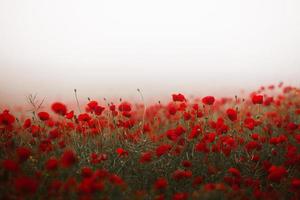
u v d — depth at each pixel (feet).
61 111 8.26
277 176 7.32
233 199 7.18
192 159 8.63
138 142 8.94
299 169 8.11
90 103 8.88
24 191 6.13
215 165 8.50
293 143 9.42
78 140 9.08
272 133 9.84
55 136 8.21
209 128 9.57
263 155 8.84
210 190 7.06
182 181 7.93
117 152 8.23
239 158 8.75
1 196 6.65
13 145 8.06
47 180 7.30
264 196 7.27
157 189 7.33
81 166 8.12
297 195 7.29
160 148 8.01
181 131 8.39
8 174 6.87
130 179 8.03
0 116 7.87
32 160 7.69
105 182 7.14
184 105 9.74
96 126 9.37
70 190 6.81
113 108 9.31
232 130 9.54
